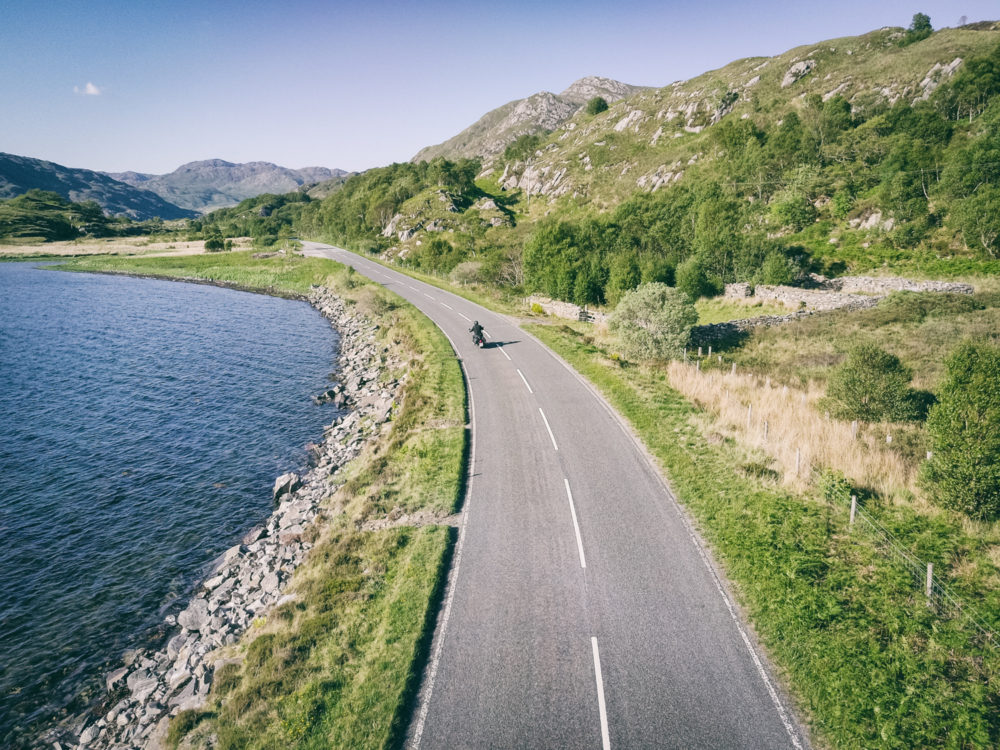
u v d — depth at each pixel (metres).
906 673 10.57
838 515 16.02
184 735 11.30
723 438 21.77
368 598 14.35
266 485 25.52
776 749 9.49
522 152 175.88
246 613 15.79
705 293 54.78
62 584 18.83
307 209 199.38
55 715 13.62
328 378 42.03
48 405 35.94
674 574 14.17
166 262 115.00
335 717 10.71
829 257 57.16
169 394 38.25
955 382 15.91
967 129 69.56
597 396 28.02
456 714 10.60
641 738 9.85
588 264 56.50
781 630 12.00
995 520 14.95
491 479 20.03
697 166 104.25
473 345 39.59
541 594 13.77
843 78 115.44
